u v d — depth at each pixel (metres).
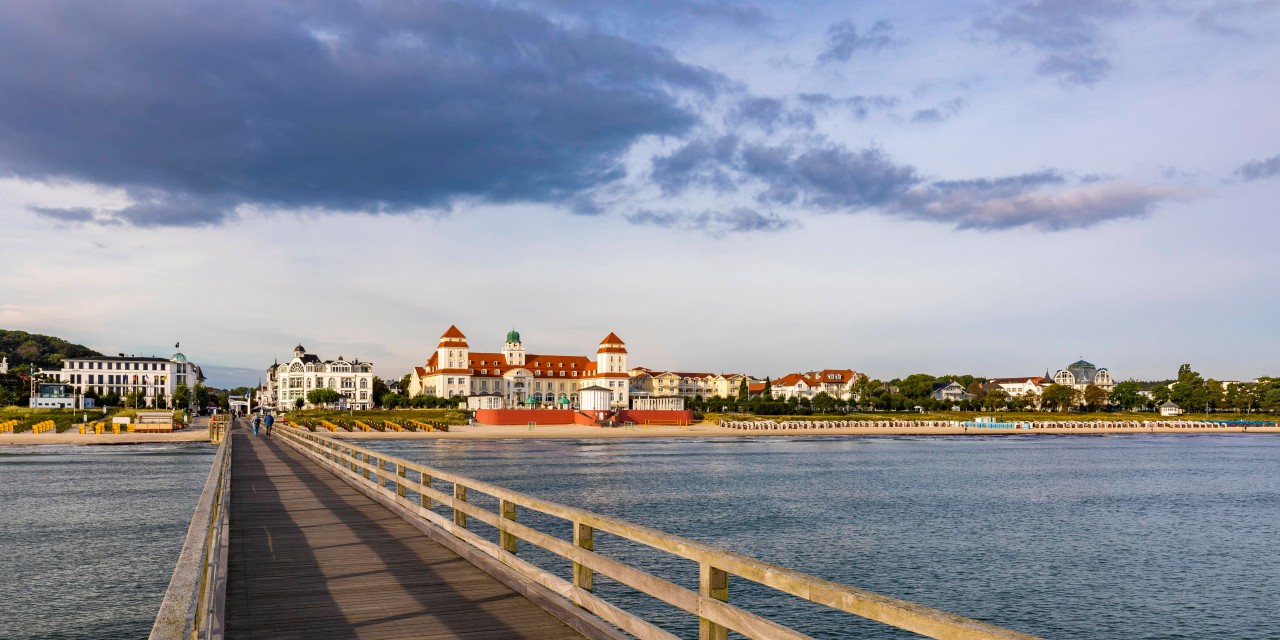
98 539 31.03
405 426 118.69
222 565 12.02
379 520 19.80
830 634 21.17
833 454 85.94
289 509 21.94
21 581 24.69
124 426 97.38
